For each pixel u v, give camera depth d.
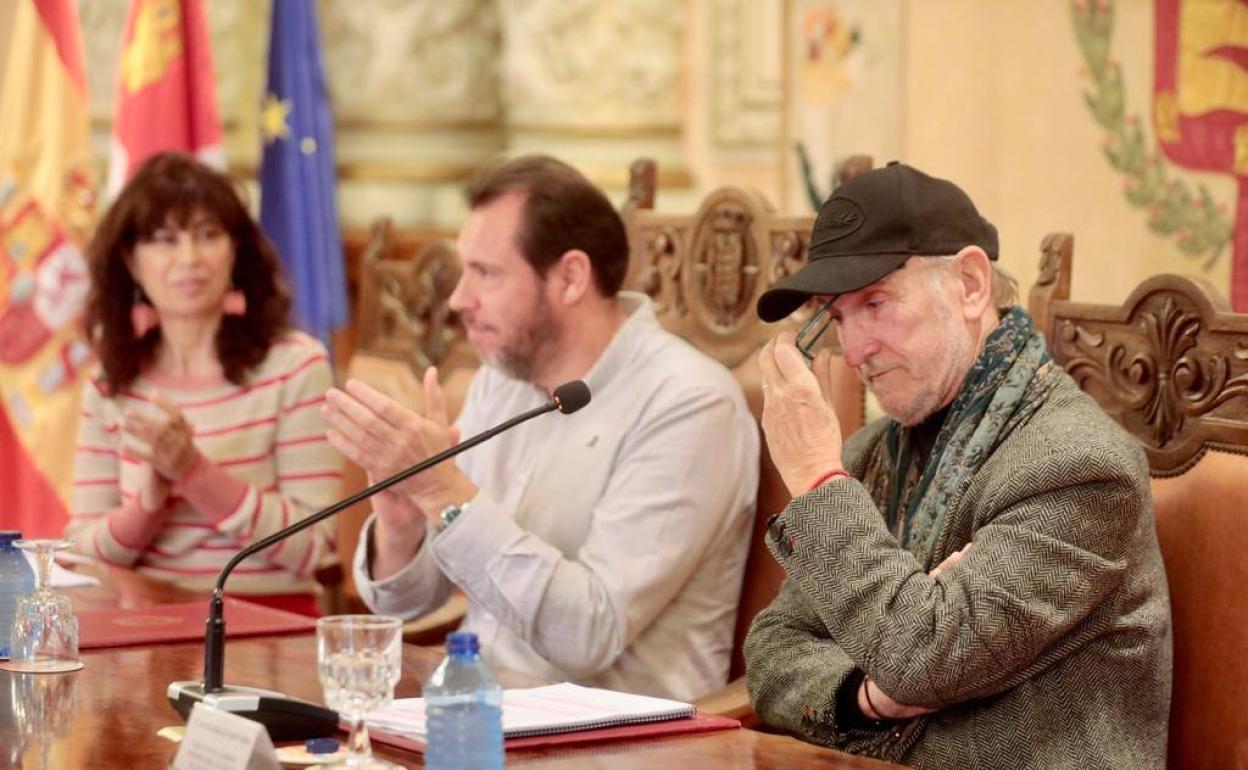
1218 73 5.95
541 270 4.75
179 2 7.67
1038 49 6.50
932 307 3.79
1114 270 6.31
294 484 5.96
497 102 9.98
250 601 5.72
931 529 3.76
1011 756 3.57
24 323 7.57
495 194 4.80
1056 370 3.79
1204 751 3.77
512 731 3.17
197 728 2.81
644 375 4.74
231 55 9.79
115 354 5.99
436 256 6.32
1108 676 3.57
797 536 3.63
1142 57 6.16
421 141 9.85
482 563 4.46
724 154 9.63
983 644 3.45
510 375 4.88
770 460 4.79
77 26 7.77
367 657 2.81
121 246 5.92
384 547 4.87
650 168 5.59
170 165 5.95
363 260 6.81
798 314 4.91
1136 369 4.11
